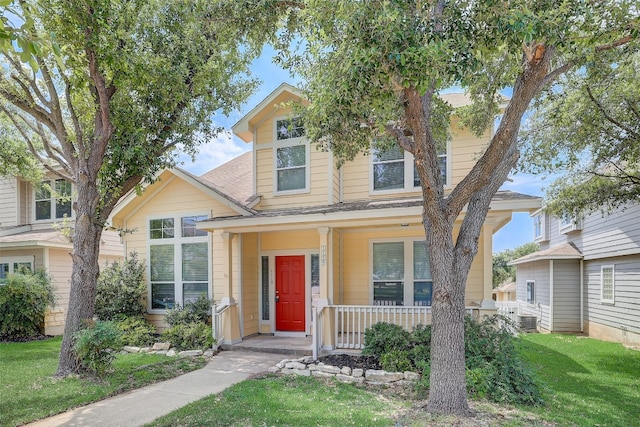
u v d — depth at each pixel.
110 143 7.36
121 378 6.59
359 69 3.98
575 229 14.17
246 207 9.80
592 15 4.12
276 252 10.68
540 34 3.85
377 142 7.25
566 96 7.94
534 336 12.98
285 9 6.05
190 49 7.39
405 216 7.92
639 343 10.56
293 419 4.73
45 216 15.28
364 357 7.55
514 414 4.97
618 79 7.53
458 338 5.06
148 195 11.33
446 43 3.80
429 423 4.59
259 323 10.63
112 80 6.57
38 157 8.19
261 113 10.67
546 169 9.05
